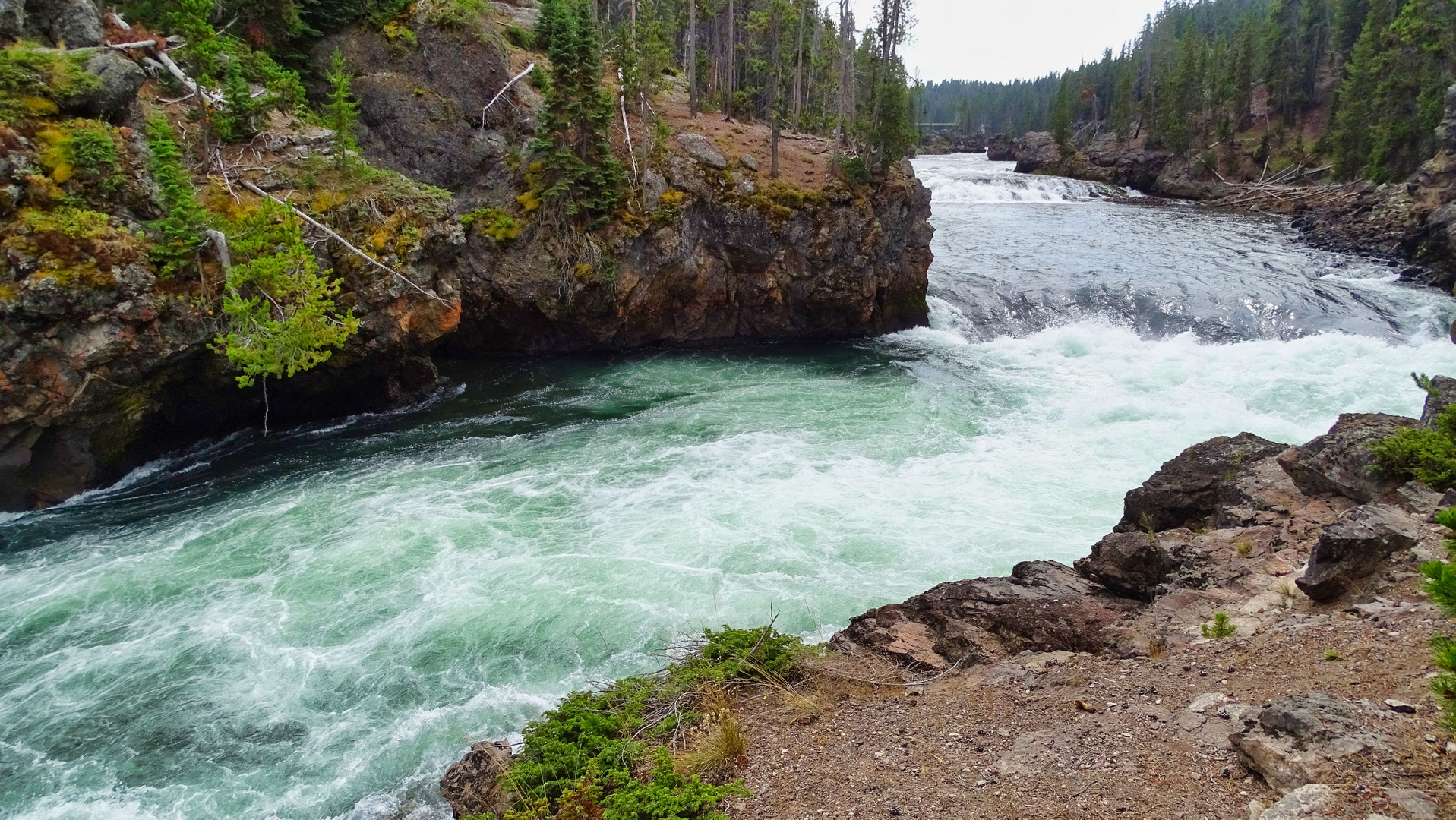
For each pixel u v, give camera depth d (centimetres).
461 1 2977
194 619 1320
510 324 2923
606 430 2211
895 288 3306
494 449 2083
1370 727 611
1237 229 5275
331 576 1445
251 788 974
